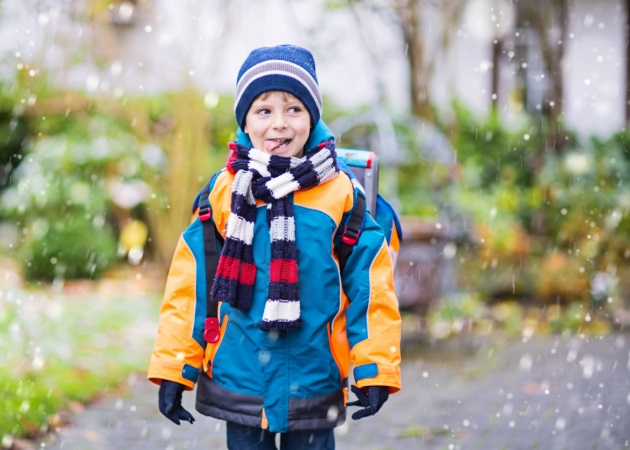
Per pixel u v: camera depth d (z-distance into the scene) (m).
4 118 12.17
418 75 10.82
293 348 2.88
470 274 10.10
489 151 12.92
